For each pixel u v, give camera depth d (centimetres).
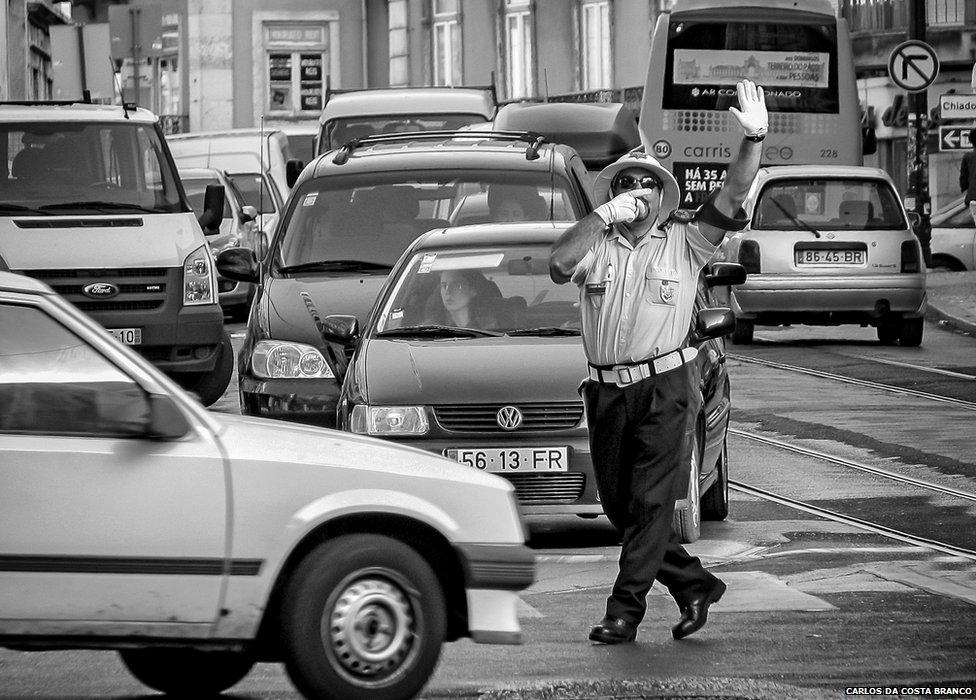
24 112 5341
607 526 3519
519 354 3266
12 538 2044
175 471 2072
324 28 17588
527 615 2714
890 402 5312
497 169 4300
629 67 14188
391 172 4312
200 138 10188
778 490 3900
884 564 3088
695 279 2555
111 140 5319
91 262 5038
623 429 2552
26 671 2375
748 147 2494
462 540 2148
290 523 2081
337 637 2089
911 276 6969
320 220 4234
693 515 3234
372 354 3322
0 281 2131
